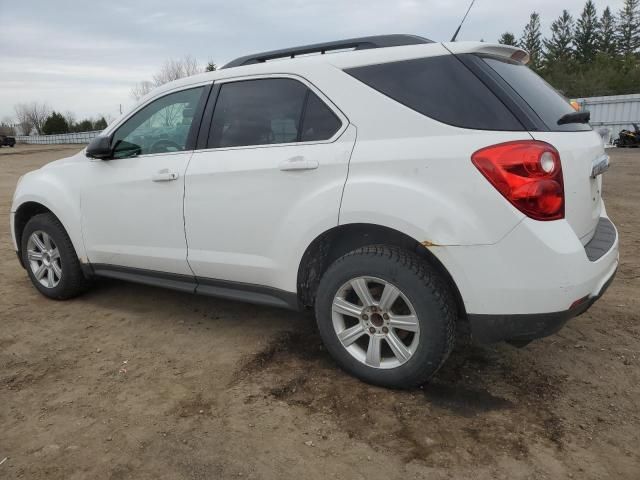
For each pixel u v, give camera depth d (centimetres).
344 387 291
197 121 344
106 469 229
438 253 252
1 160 2608
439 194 252
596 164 281
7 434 254
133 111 382
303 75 304
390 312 276
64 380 305
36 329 379
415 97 269
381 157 267
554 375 302
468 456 233
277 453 237
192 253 344
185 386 296
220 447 242
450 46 271
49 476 225
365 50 294
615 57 5866
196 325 383
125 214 372
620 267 508
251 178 310
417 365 269
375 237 293
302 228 290
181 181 340
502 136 246
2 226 766
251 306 419
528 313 244
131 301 434
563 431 250
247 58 348
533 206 238
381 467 227
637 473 221
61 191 409
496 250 242
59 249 420
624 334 354
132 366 321
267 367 317
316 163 285
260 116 319
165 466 230
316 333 366
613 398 277
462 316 269
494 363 317
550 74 5766
